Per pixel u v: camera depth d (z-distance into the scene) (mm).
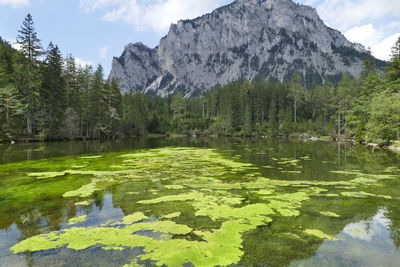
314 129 77250
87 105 51250
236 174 15289
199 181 13359
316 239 6559
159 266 5227
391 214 8398
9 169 16828
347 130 55719
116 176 14656
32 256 5707
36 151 28203
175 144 43750
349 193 10906
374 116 33469
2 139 37062
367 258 5645
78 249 5996
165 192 11133
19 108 39062
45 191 11297
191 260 5465
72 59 54625
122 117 72250
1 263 5426
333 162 20375
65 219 7977
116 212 8586
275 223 7570
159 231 6988
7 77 41344
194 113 111062
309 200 9922
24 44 39531
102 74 64188
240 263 5367
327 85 90750
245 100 90250
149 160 21578
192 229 7121
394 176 14672
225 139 65062
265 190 11461
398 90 35625
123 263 5375
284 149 32906
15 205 9367
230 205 9273
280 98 91500
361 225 7484
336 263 5422
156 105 119312
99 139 54719
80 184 12648
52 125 44000
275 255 5715
